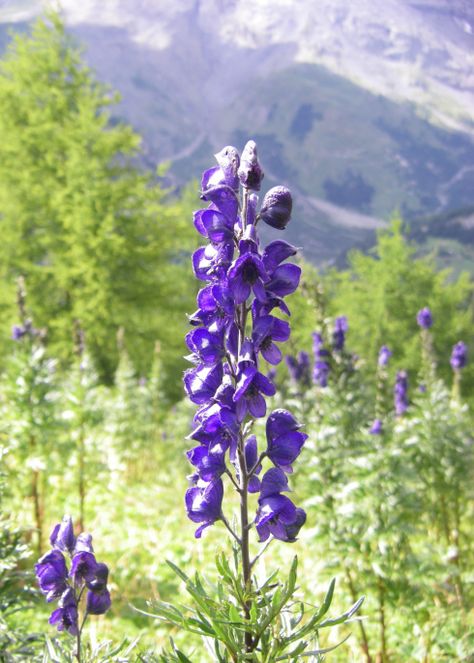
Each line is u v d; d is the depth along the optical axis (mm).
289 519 386
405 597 809
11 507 1110
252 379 373
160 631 960
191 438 388
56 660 462
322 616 377
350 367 1020
